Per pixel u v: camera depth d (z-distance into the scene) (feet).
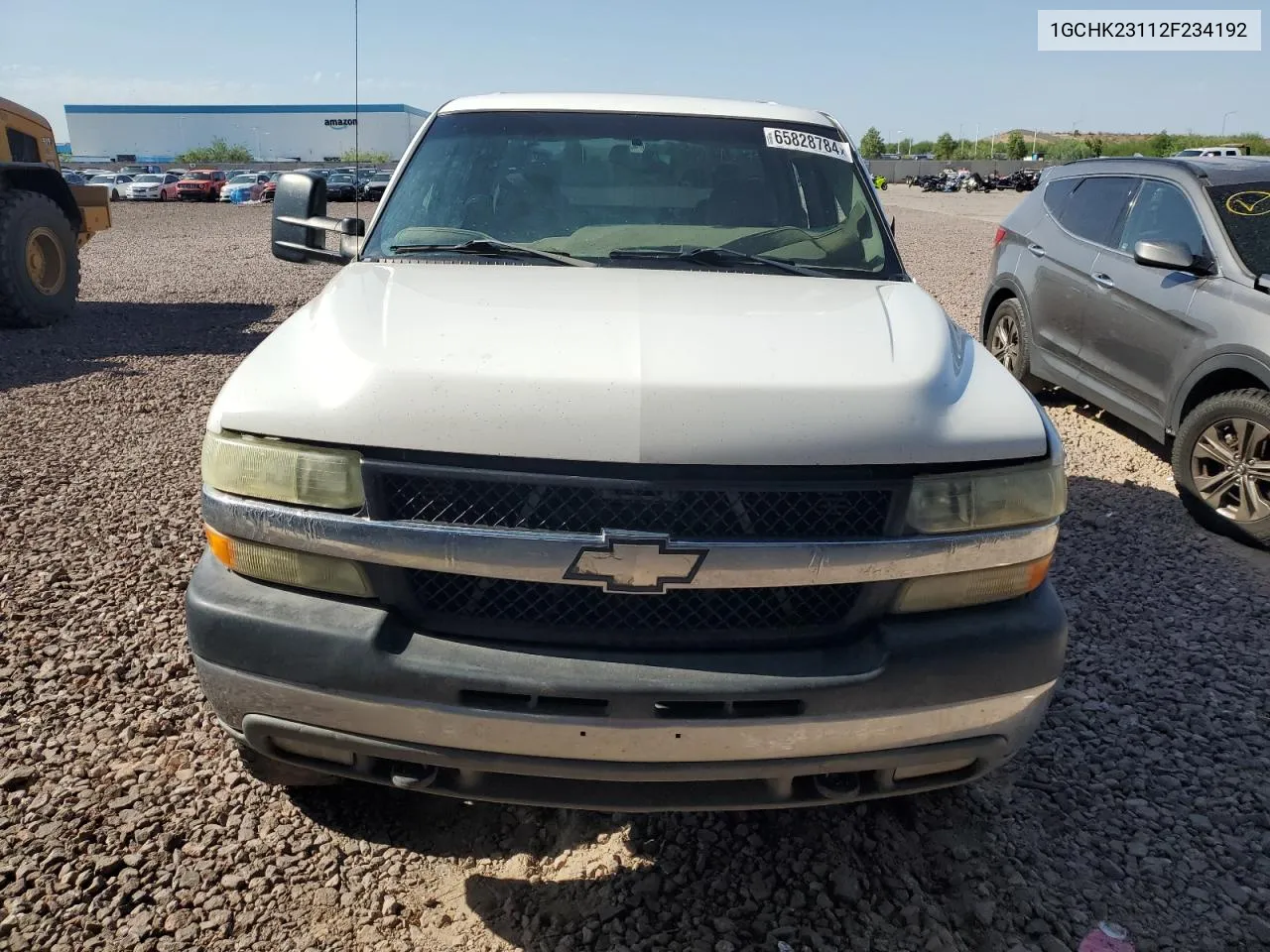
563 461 6.31
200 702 10.04
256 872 7.82
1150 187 18.66
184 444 18.99
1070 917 7.65
